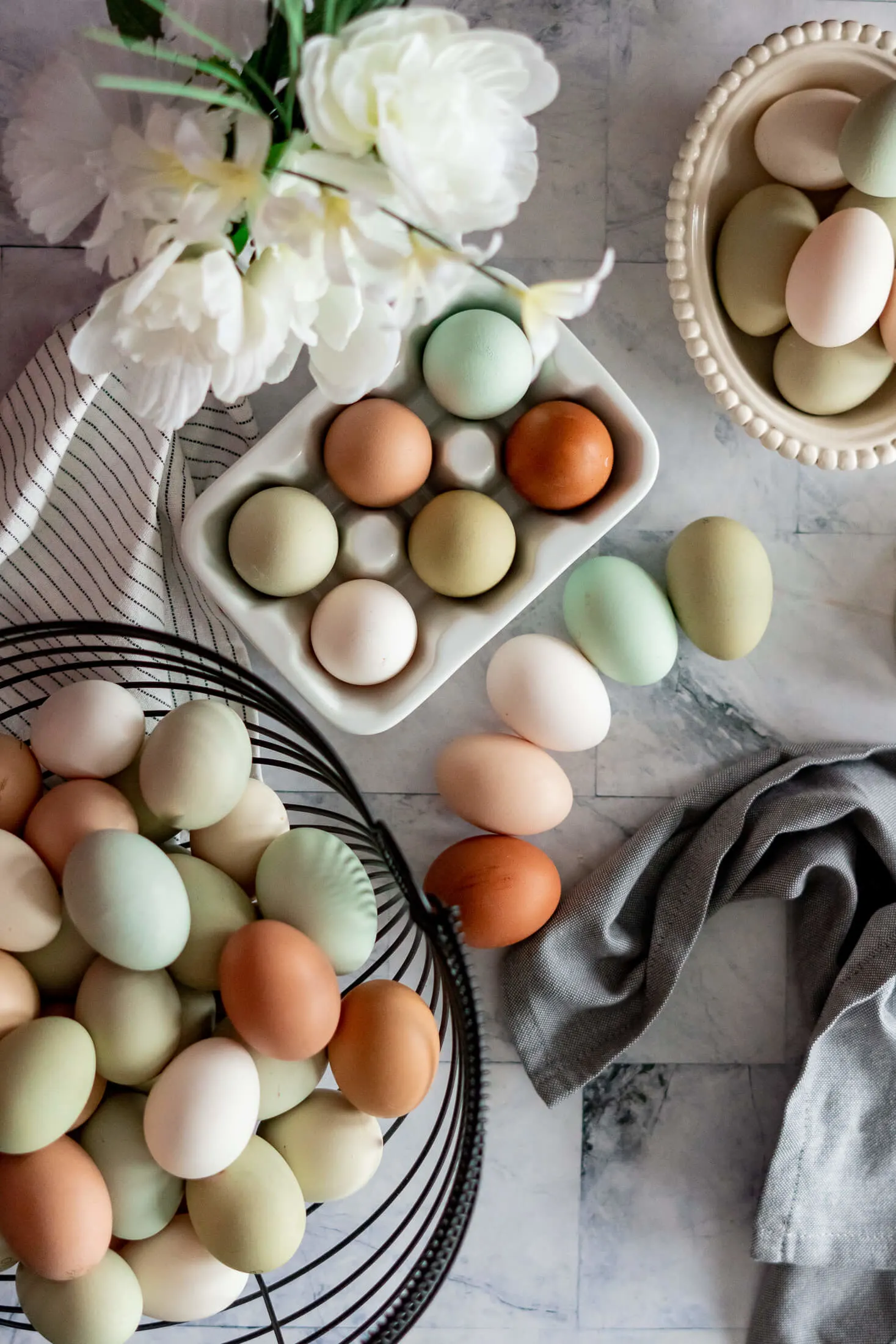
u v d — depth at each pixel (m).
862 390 0.89
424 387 0.88
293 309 0.67
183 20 0.69
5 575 0.88
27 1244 0.78
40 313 0.91
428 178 0.62
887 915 0.93
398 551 0.88
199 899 0.81
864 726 0.96
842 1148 0.96
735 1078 0.98
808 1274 0.98
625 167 0.92
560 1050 0.95
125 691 0.84
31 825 0.81
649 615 0.90
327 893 0.81
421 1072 0.82
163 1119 0.79
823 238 0.85
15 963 0.80
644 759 0.96
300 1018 0.79
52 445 0.84
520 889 0.90
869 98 0.84
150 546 0.87
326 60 0.60
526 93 0.68
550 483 0.86
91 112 0.69
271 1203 0.81
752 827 0.95
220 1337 0.97
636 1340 0.98
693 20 0.91
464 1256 0.98
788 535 0.95
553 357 0.86
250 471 0.85
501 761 0.90
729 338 0.90
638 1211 0.98
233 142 0.68
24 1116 0.77
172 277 0.64
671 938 0.94
